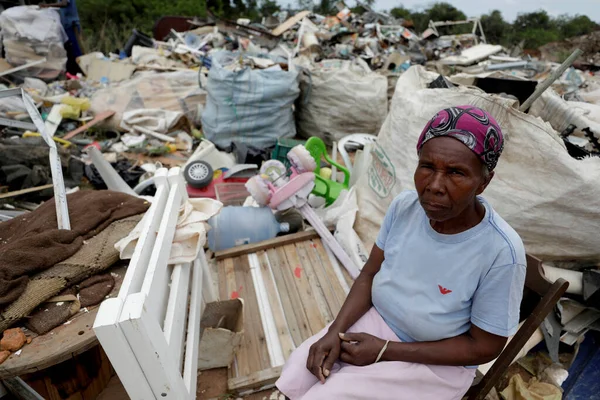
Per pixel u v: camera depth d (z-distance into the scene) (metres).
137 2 17.38
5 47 6.01
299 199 2.72
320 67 5.57
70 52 7.72
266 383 1.83
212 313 1.97
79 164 3.75
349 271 2.45
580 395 1.98
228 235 2.79
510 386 1.95
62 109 4.89
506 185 1.95
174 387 1.16
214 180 3.71
